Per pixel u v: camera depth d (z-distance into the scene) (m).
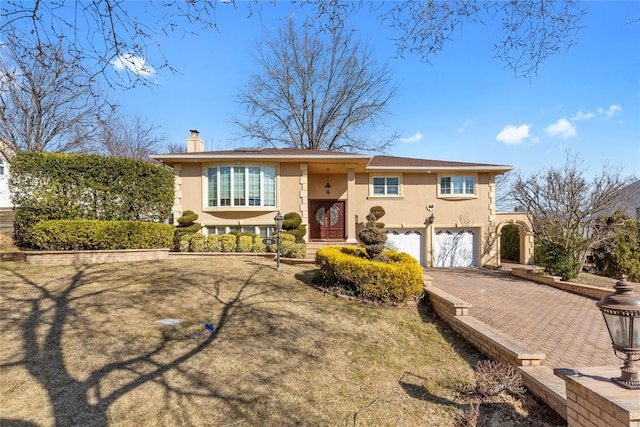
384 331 6.39
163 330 5.48
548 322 7.68
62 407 3.57
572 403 3.24
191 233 13.74
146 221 11.45
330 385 4.48
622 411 2.57
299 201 15.16
